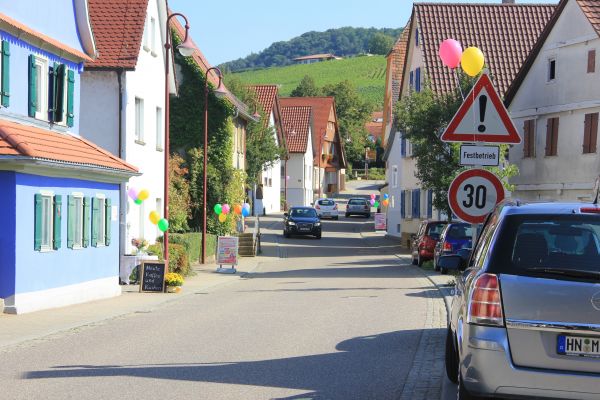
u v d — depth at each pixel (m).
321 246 50.69
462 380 7.06
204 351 12.42
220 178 41.84
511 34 44.66
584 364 6.71
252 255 42.53
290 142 94.94
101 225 22.98
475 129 11.12
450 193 11.30
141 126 31.72
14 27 19.75
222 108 42.00
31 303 18.12
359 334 14.30
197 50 42.97
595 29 30.08
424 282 26.34
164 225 25.80
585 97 31.45
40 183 18.89
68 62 23.91
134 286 26.25
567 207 7.30
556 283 6.82
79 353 12.27
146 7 31.08
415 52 47.69
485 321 6.88
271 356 11.97
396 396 9.27
